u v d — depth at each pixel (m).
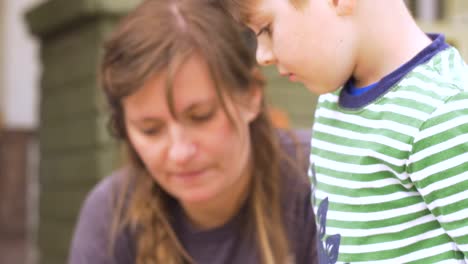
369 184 0.69
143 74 0.99
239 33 1.06
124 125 1.14
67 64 2.52
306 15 0.67
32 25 2.75
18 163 3.82
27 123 3.96
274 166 1.13
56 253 2.67
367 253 0.69
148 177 1.16
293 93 2.42
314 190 0.79
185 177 1.05
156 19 1.04
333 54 0.68
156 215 1.15
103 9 2.24
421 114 0.65
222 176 1.06
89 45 2.34
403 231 0.67
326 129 0.76
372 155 0.69
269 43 0.71
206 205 1.10
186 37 1.01
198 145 1.03
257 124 1.13
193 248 1.15
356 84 0.73
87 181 2.39
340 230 0.71
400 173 0.67
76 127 2.46
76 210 2.49
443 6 1.62
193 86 1.00
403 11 0.70
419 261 0.67
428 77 0.67
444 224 0.65
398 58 0.69
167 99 0.99
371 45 0.69
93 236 1.20
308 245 1.11
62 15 2.44
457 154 0.63
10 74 3.92
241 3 0.70
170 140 1.03
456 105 0.63
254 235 1.12
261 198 1.12
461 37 1.62
